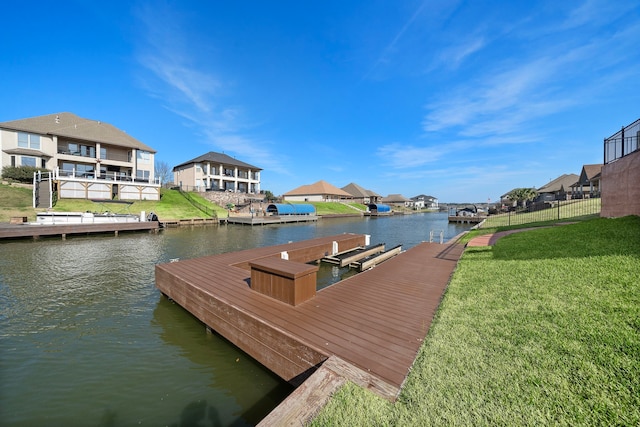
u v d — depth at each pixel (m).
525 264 7.17
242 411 4.19
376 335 4.47
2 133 28.50
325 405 2.83
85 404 4.27
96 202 28.28
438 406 2.76
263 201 50.22
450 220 43.66
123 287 9.54
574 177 55.03
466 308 5.14
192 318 7.26
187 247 17.66
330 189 77.88
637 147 9.74
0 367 5.10
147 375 4.96
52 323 6.90
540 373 3.10
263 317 5.12
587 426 2.39
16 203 23.48
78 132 33.34
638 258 5.71
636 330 3.56
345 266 13.55
